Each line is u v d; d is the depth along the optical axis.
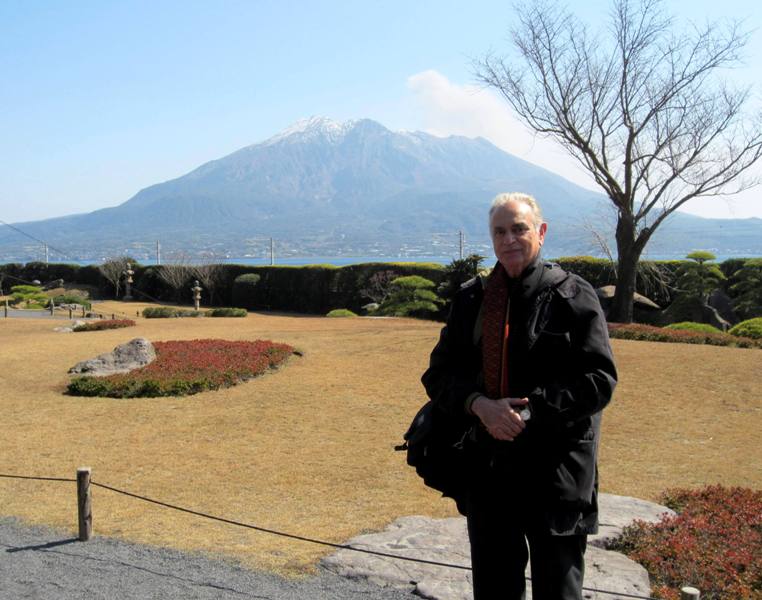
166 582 5.00
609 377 2.73
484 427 2.90
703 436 9.78
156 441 10.08
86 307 41.41
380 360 16.03
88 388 13.28
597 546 5.33
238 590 4.82
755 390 12.02
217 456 9.26
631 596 4.19
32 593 4.84
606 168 23.36
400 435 10.19
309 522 6.59
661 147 22.34
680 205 22.66
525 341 2.82
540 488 2.72
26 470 8.62
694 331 19.05
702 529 5.43
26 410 12.15
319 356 16.73
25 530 6.33
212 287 47.88
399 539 5.68
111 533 6.25
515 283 2.93
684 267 27.75
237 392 13.26
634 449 9.23
